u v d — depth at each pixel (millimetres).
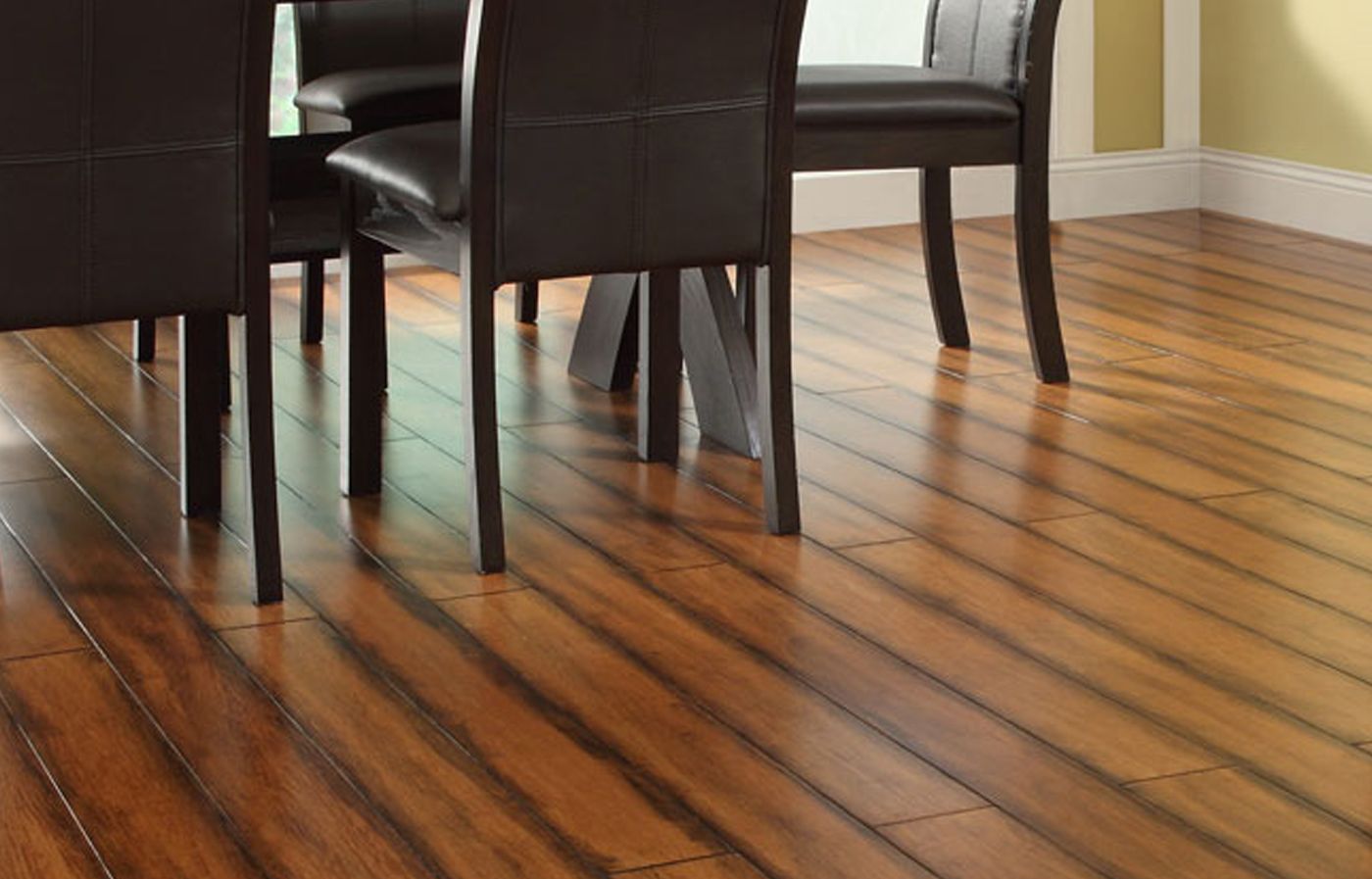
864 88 3734
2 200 2619
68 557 3033
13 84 2582
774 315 3068
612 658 2645
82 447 3578
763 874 2074
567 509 3236
